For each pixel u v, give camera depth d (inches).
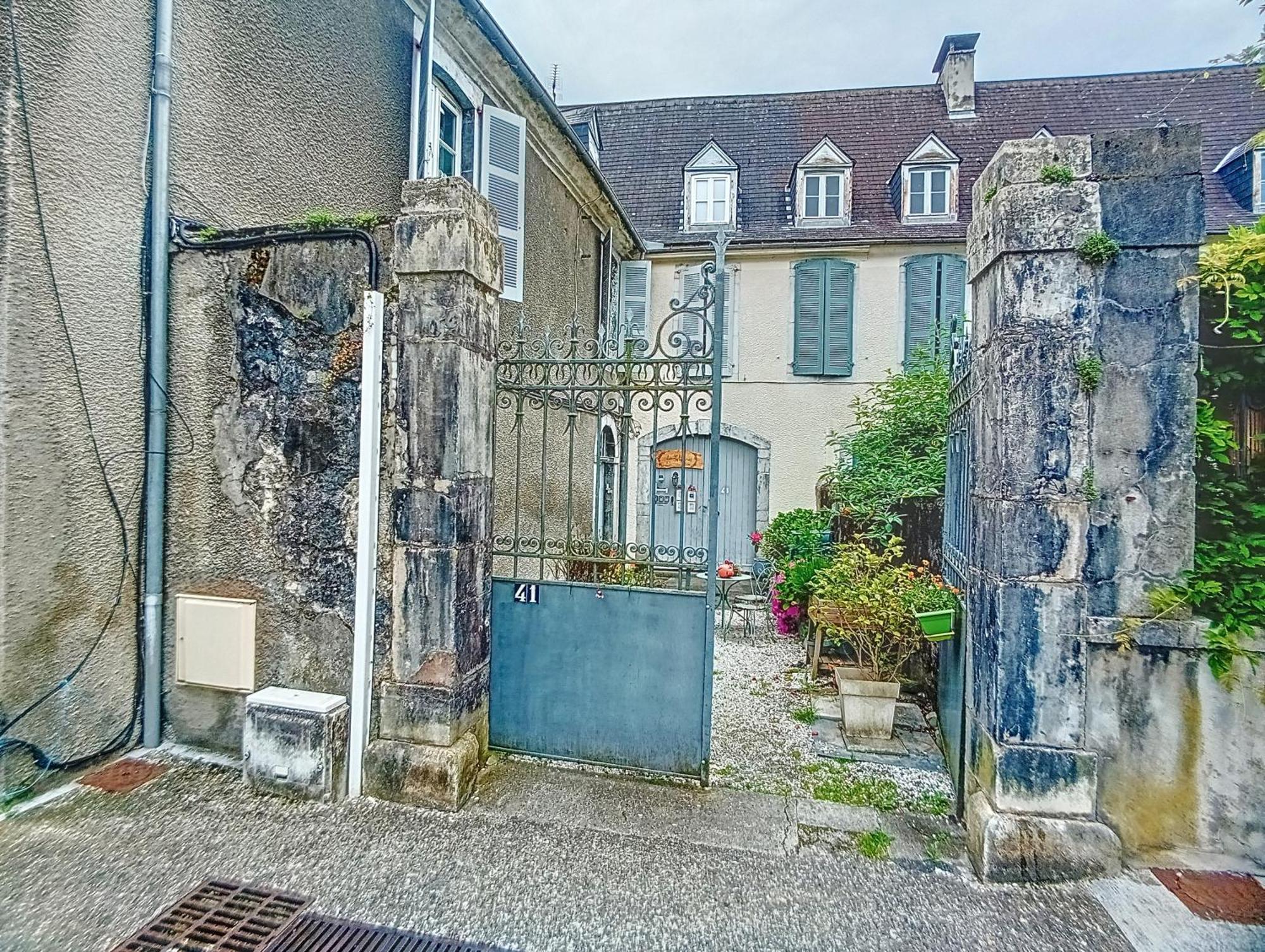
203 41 145.2
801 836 118.6
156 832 112.3
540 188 295.4
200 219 145.0
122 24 128.9
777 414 436.8
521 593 144.2
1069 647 104.0
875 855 112.7
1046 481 104.4
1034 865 103.0
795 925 94.7
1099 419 103.7
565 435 303.9
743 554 434.0
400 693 127.3
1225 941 90.4
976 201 120.3
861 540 245.0
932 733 170.2
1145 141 102.3
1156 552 102.7
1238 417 108.7
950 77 505.0
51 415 119.3
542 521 143.3
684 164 508.4
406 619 127.4
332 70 182.5
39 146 115.0
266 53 161.6
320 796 123.5
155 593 137.1
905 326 429.1
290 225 132.4
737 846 114.8
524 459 262.7
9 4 109.4
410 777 124.9
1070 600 103.9
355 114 191.5
